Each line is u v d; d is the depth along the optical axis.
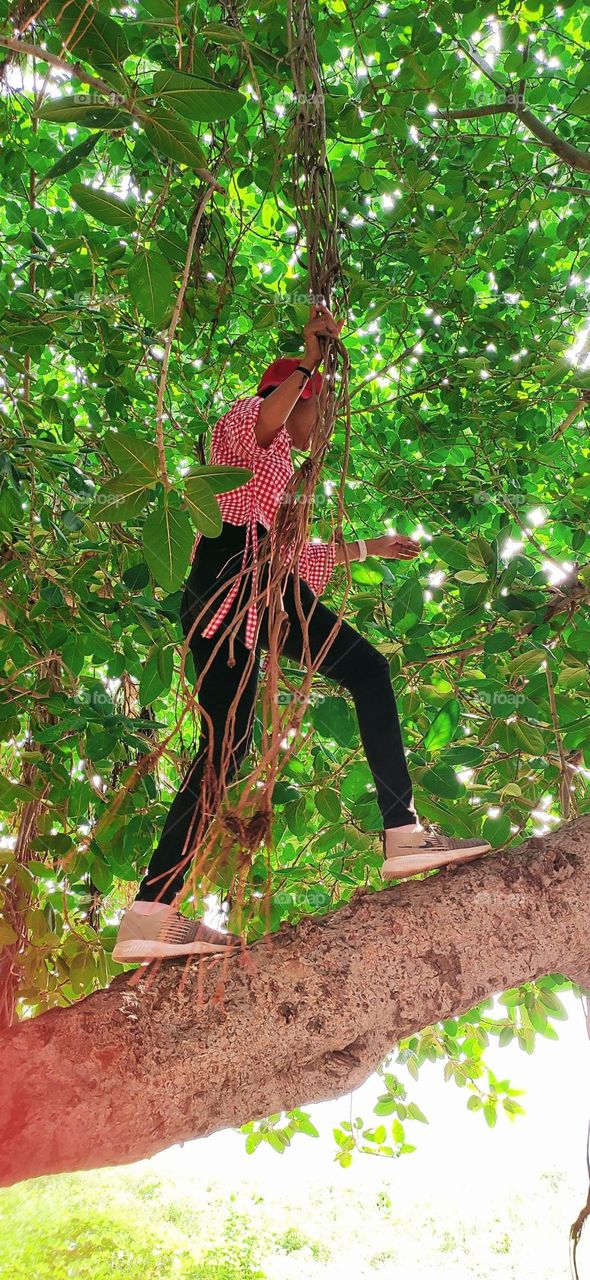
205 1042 1.46
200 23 1.63
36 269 3.13
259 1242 9.20
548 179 3.36
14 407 3.24
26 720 3.58
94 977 2.78
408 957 1.64
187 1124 1.43
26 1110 1.31
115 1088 1.37
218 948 1.64
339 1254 9.10
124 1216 9.46
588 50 3.09
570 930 1.73
